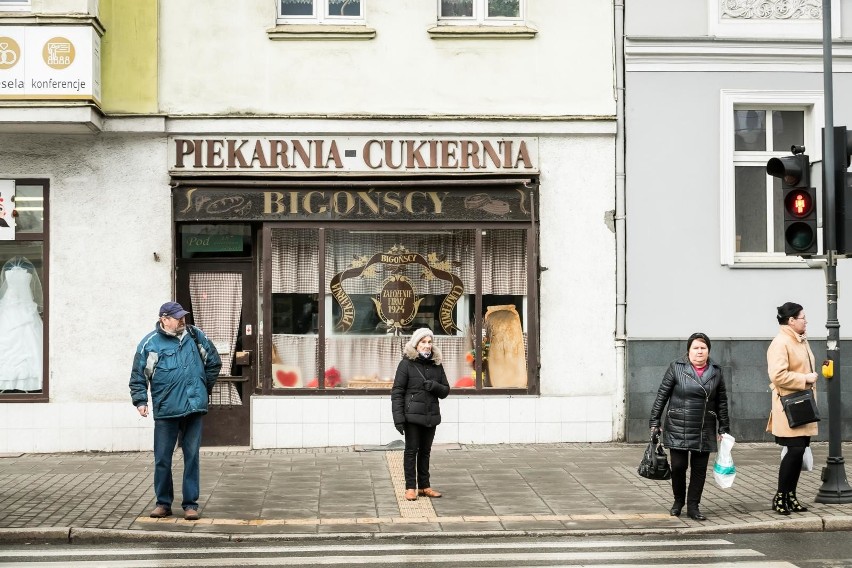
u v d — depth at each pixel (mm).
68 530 8594
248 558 7898
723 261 13695
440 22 13672
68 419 13102
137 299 13211
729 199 13719
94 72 12562
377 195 13352
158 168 13266
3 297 13242
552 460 12219
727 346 13688
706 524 8977
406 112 13438
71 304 13156
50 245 13141
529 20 13578
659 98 13680
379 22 13461
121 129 13102
